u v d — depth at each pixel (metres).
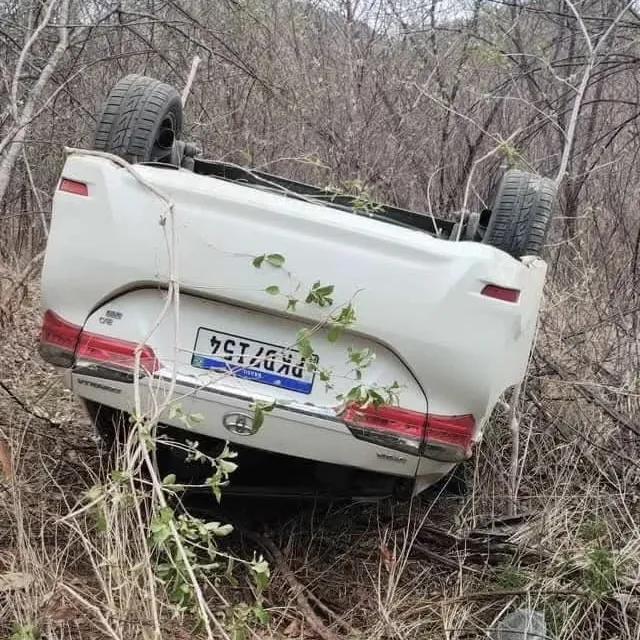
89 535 3.32
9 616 2.82
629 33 7.91
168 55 8.77
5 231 7.95
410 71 8.45
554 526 3.87
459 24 8.59
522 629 3.06
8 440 3.73
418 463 3.28
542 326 5.57
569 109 7.74
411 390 3.23
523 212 4.23
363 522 4.06
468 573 3.69
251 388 3.24
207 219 3.14
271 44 8.59
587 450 4.73
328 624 3.34
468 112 7.73
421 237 3.29
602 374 5.42
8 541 3.41
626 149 7.96
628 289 6.31
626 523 3.97
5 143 4.46
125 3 6.99
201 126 8.16
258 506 4.07
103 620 2.51
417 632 3.26
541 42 8.20
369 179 7.86
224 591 3.42
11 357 5.61
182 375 3.21
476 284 3.13
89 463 4.12
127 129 4.12
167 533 2.38
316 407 3.22
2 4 6.76
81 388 3.29
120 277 3.16
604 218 7.33
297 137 8.39
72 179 3.15
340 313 3.05
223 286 3.16
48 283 3.19
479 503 4.38
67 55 7.05
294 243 3.14
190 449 2.85
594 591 3.24
